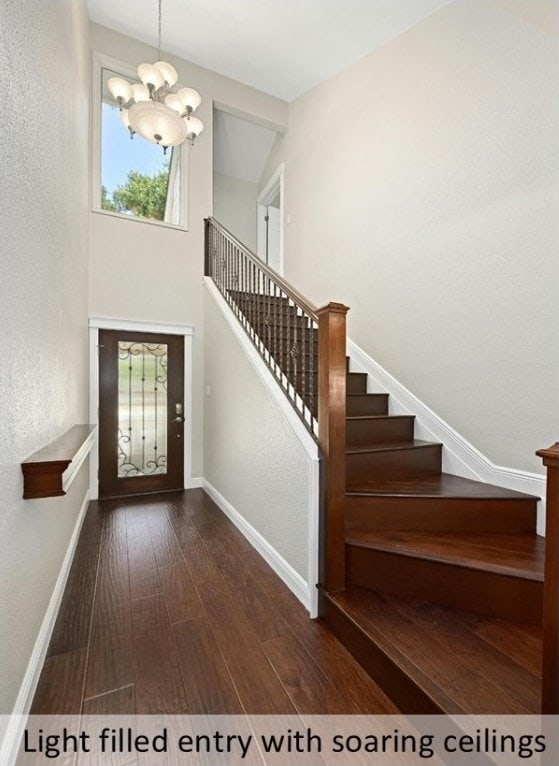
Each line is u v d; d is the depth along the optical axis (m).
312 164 4.31
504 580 1.64
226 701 1.40
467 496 2.12
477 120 2.46
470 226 2.52
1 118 1.12
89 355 3.67
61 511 2.10
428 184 2.83
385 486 2.29
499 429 2.35
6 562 1.14
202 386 4.30
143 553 2.59
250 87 4.54
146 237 4.01
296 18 3.32
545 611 1.06
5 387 1.13
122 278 3.87
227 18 3.48
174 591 2.12
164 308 4.09
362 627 1.59
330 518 1.88
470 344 2.52
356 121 3.62
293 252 4.70
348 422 2.66
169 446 4.14
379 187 3.31
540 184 2.13
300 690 1.45
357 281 3.58
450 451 2.63
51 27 1.81
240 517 3.00
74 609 1.95
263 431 2.57
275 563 2.35
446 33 2.69
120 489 3.90
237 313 3.39
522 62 2.20
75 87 2.64
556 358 2.08
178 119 2.59
